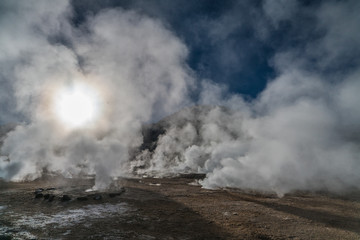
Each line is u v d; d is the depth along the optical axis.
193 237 10.52
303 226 12.87
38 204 16.05
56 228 10.99
